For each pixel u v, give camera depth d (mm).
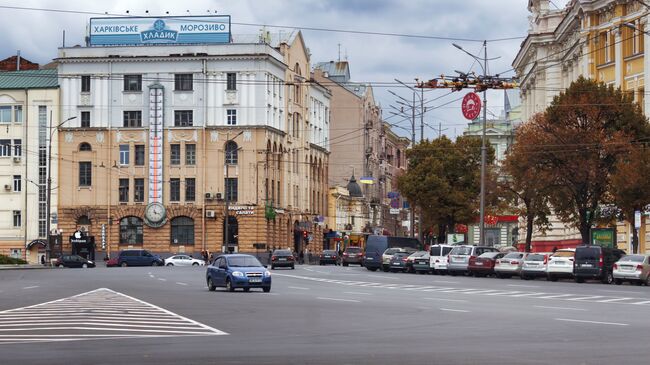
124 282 54969
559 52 86562
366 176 146250
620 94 62688
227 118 105625
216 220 105500
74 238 106062
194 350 19641
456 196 89938
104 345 20625
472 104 72500
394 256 77750
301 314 30078
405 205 112000
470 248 69125
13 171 107250
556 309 32750
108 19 107438
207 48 105688
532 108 95000
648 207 59219
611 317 28953
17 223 107125
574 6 75812
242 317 28688
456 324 26344
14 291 45750
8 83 108062
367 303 35969
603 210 63938
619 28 69125
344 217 140250
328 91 134500
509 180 85938
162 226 105750
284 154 112938
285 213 113125
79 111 107125
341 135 143625
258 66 105188
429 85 55125
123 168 106562
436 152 91625
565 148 61969
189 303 35375
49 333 23344
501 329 24750
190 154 106000
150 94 106062
